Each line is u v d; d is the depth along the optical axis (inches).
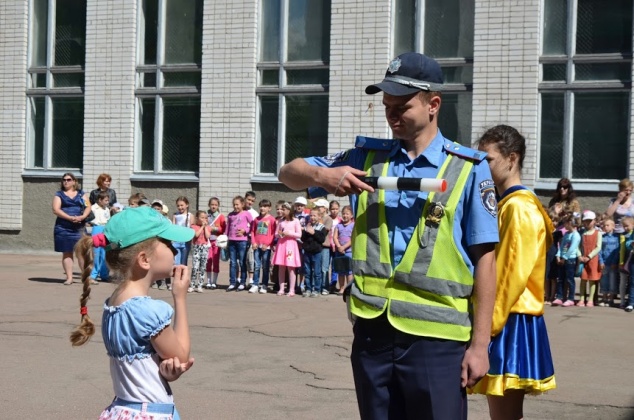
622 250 521.3
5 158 815.7
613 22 627.5
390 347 150.9
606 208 625.6
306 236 558.3
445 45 669.3
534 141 635.5
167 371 154.5
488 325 150.9
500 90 644.1
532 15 634.8
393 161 157.4
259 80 726.5
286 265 558.6
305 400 280.8
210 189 737.6
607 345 385.4
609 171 628.4
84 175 785.6
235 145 729.6
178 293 160.1
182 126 761.0
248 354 354.3
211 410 267.9
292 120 719.1
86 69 786.2
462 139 663.8
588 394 291.9
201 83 743.7
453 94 665.6
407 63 153.6
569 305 527.5
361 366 153.4
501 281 184.5
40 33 815.7
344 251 565.3
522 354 185.5
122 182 773.9
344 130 691.4
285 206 565.6
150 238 156.8
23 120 815.1
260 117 728.3
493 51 645.3
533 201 188.4
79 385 298.8
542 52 642.2
